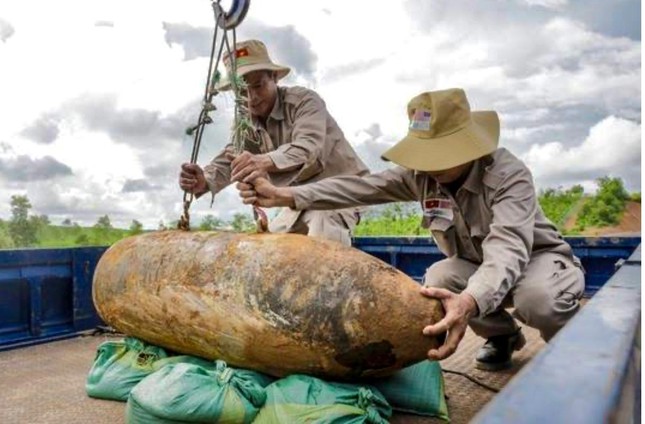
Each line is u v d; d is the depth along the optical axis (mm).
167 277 2293
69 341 3529
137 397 1922
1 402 2438
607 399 577
